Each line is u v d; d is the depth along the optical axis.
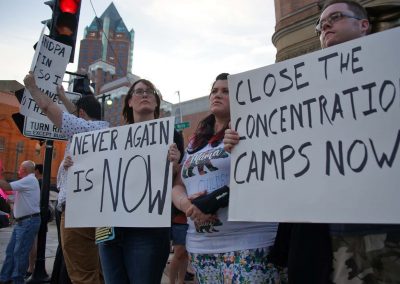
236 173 1.69
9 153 36.78
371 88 1.39
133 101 2.52
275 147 1.60
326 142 1.46
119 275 2.23
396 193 1.25
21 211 4.54
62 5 4.58
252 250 1.72
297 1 11.34
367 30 1.71
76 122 2.87
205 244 1.85
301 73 1.60
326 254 1.46
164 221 2.00
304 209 1.44
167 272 5.29
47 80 3.68
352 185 1.34
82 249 2.90
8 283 4.61
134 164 2.22
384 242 1.31
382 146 1.32
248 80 1.77
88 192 2.36
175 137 2.41
